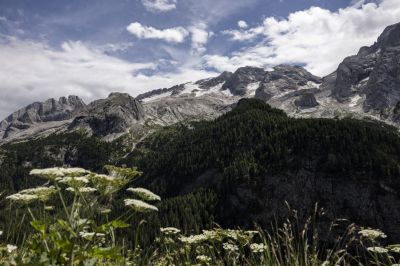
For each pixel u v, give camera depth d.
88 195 4.19
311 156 164.62
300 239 6.41
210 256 7.18
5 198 4.72
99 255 3.69
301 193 155.88
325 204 150.62
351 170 154.00
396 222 138.50
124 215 4.45
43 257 3.53
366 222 142.25
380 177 148.38
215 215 152.50
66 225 3.63
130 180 4.31
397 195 142.88
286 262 6.39
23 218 4.57
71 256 3.56
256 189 158.25
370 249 6.29
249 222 150.12
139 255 5.51
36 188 4.74
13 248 4.44
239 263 6.91
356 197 147.88
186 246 6.86
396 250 6.39
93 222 3.82
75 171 4.28
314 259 6.12
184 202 138.75
